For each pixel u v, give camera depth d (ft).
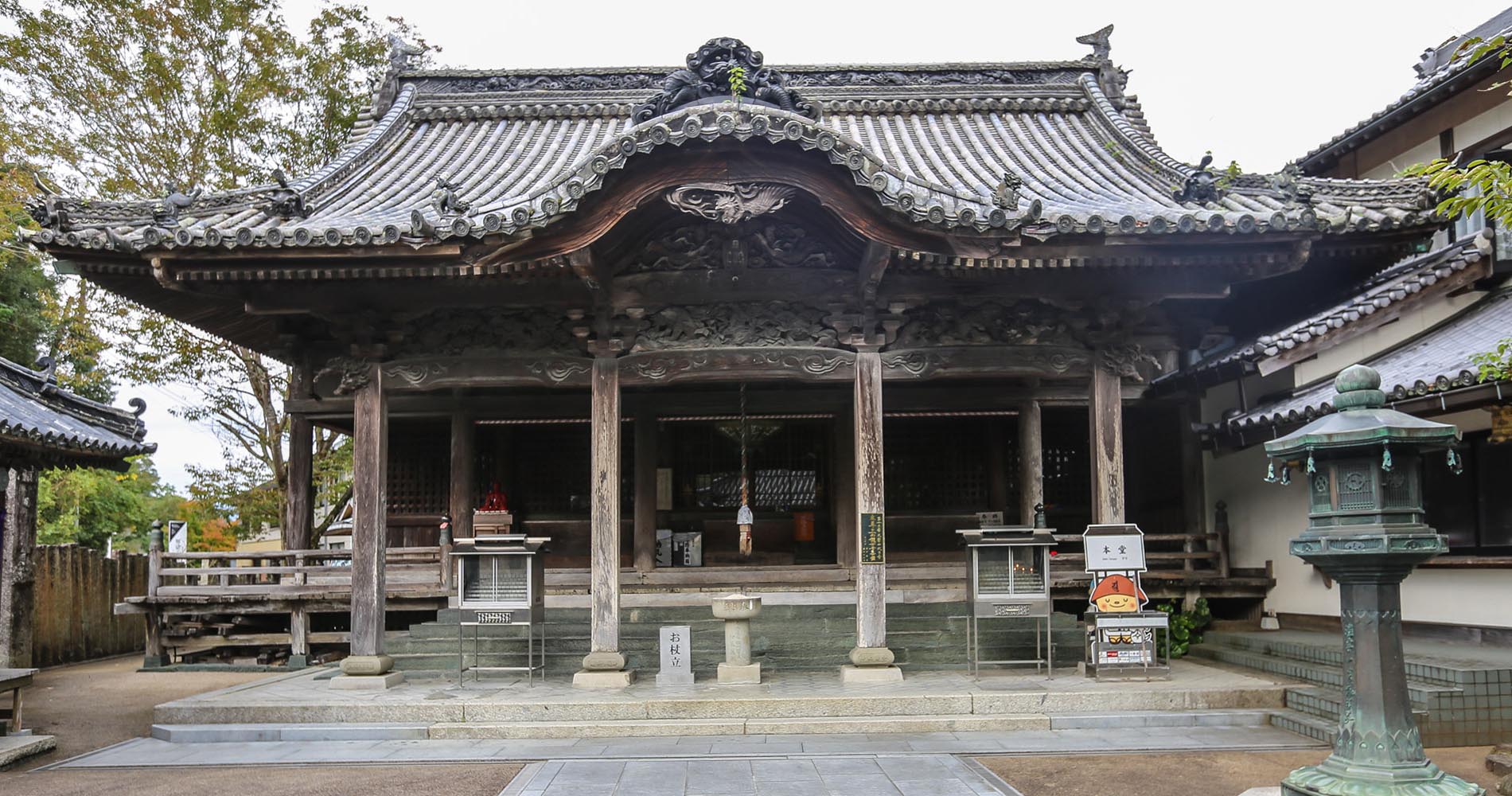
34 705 42.80
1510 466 36.63
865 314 40.73
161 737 34.58
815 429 60.64
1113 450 41.57
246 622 56.18
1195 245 37.83
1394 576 21.24
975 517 58.80
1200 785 26.07
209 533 105.40
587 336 41.04
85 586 64.08
